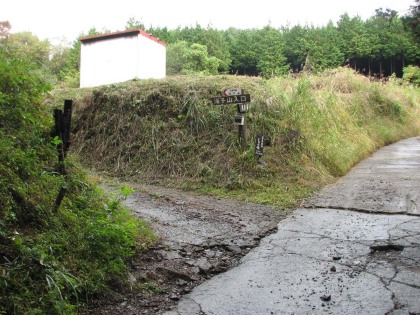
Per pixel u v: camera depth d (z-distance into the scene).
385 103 15.80
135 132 8.99
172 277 3.83
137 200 6.49
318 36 35.69
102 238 3.72
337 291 3.43
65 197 4.14
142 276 3.74
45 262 3.02
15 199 3.47
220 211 6.02
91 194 4.64
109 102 9.77
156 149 8.45
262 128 8.45
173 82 9.84
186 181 7.61
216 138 8.32
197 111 8.74
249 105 8.69
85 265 3.38
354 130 11.52
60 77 22.23
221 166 7.71
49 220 3.59
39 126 4.55
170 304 3.35
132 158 8.59
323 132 9.57
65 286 3.03
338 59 34.03
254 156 7.73
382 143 12.91
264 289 3.55
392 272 3.74
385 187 7.02
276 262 4.15
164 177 7.93
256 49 36.12
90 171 8.46
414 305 3.10
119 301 3.31
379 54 34.25
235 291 3.55
